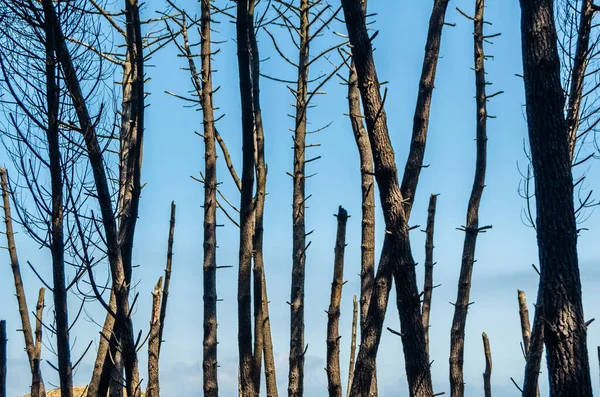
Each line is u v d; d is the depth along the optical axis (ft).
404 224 31.24
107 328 40.19
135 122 38.06
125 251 35.96
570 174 31.37
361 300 40.09
